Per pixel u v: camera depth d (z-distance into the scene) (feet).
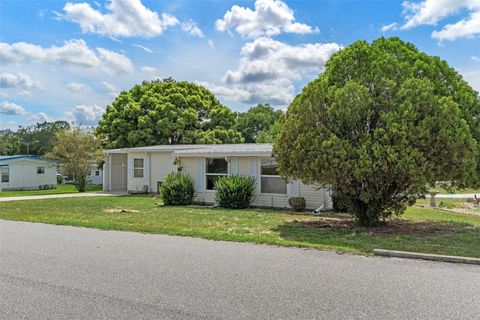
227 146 60.39
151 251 22.56
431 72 32.37
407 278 16.98
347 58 32.40
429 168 27.22
